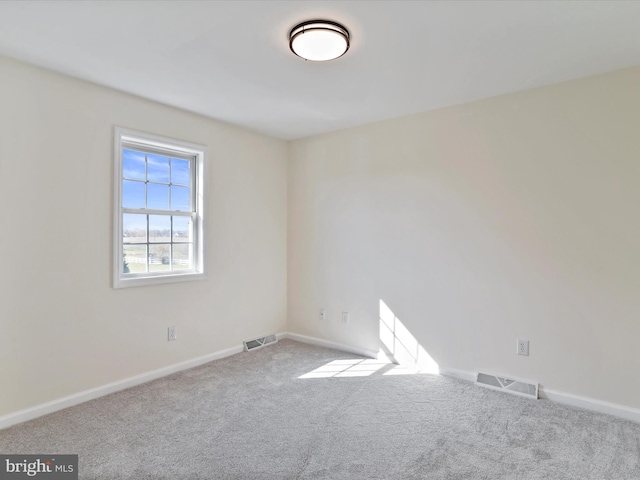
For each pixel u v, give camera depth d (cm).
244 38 212
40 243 250
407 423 241
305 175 429
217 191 366
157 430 230
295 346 412
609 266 255
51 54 232
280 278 439
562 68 249
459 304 318
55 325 257
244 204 394
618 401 252
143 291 308
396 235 356
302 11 185
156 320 317
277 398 278
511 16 189
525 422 243
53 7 182
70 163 264
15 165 239
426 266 337
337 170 400
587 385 263
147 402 269
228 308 379
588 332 262
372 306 374
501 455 206
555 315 275
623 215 250
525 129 286
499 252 298
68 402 261
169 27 200
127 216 306
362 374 328
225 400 273
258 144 410
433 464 197
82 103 270
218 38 212
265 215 419
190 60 239
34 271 248
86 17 191
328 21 192
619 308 252
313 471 191
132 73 258
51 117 254
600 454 207
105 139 282
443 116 326
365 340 379
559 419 246
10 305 238
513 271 292
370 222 374
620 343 251
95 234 278
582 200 264
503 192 296
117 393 284
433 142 332
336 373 330
